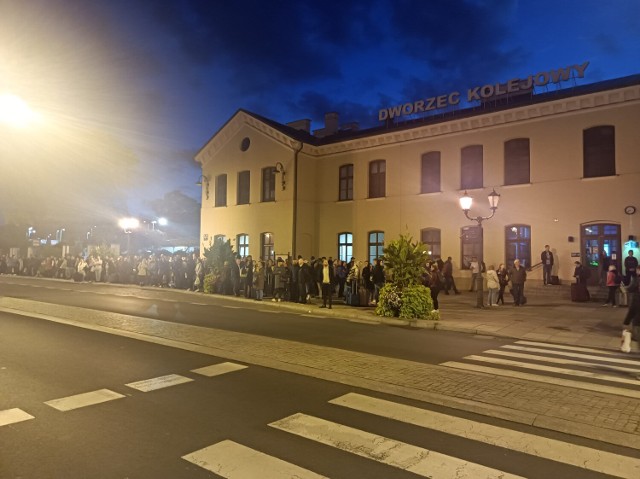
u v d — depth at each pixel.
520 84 22.19
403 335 11.36
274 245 29.33
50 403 5.67
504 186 22.30
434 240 24.81
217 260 22.41
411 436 4.79
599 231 20.00
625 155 19.31
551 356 9.12
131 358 8.07
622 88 19.09
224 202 32.78
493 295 17.67
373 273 17.38
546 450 4.50
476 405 5.67
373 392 6.32
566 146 20.73
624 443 4.68
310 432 4.86
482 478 3.91
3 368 7.33
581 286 18.33
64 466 4.03
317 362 7.79
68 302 17.08
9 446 4.44
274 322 12.80
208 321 12.71
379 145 26.92
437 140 24.70
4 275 37.59
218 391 6.24
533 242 21.44
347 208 28.25
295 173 28.52
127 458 4.20
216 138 32.78
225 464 4.10
